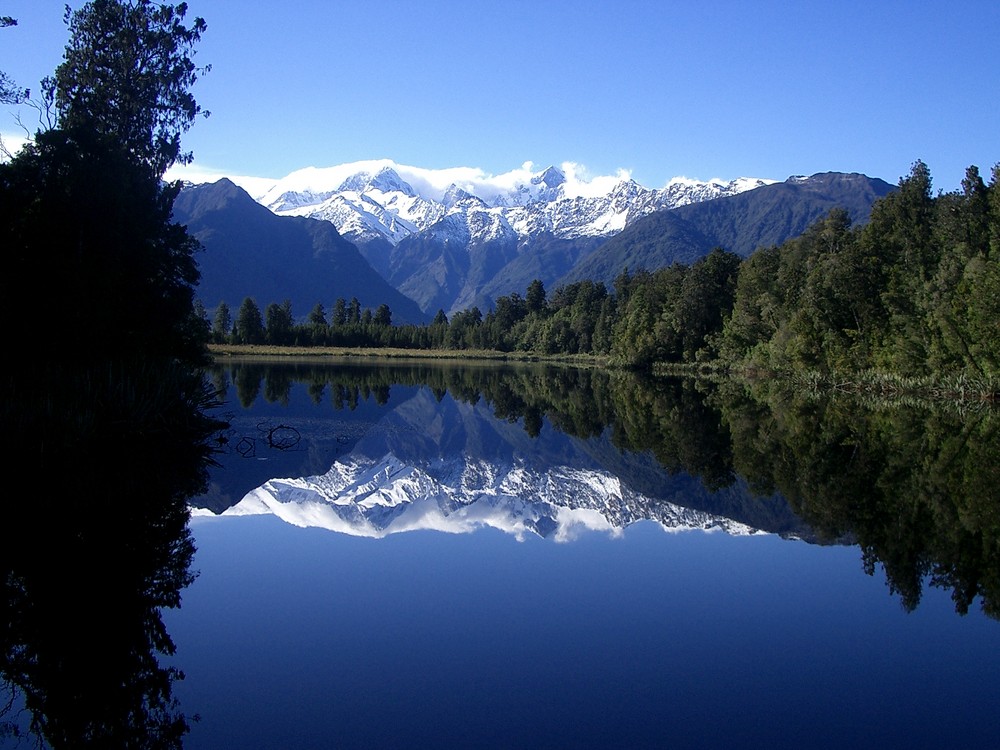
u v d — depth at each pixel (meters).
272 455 35.44
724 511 24.09
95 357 33.97
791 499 25.31
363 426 47.75
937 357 56.53
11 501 22.06
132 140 45.16
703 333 101.25
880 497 25.20
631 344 107.88
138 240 38.25
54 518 20.78
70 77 44.91
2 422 26.05
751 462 32.72
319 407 56.34
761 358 83.44
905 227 65.69
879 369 61.78
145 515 22.17
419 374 101.44
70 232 33.56
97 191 34.81
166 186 45.75
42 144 34.94
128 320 38.22
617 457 36.34
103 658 12.52
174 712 10.63
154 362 36.91
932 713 10.91
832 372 66.81
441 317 192.62
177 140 48.19
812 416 47.44
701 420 48.31
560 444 41.44
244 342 157.25
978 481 27.11
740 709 10.97
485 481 30.41
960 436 37.53
